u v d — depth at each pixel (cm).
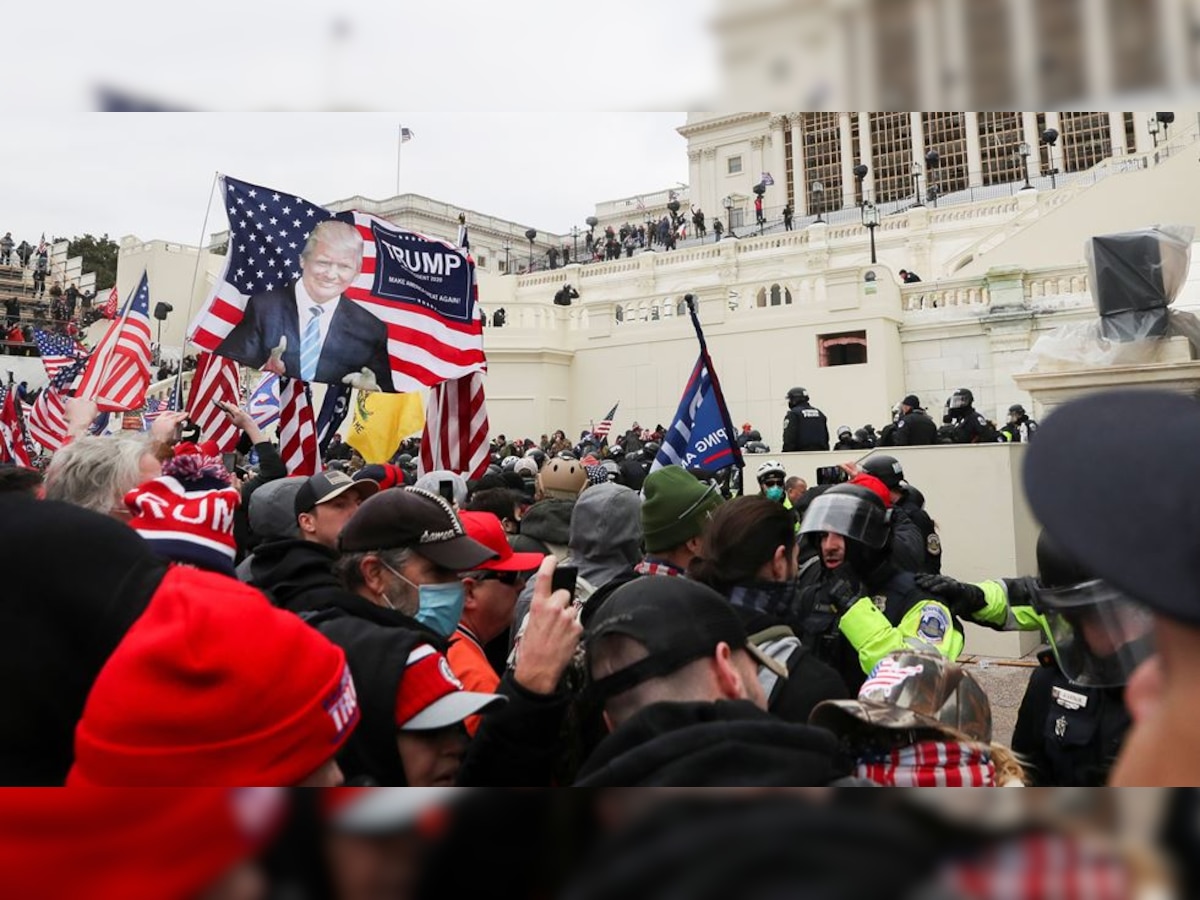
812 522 328
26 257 3491
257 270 504
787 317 2180
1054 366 622
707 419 505
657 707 148
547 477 559
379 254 539
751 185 6100
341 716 139
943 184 5225
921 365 2072
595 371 2522
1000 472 724
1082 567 71
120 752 113
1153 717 71
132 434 318
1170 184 2033
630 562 338
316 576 258
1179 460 70
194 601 130
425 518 256
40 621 141
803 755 125
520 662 192
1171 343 589
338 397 837
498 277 4188
